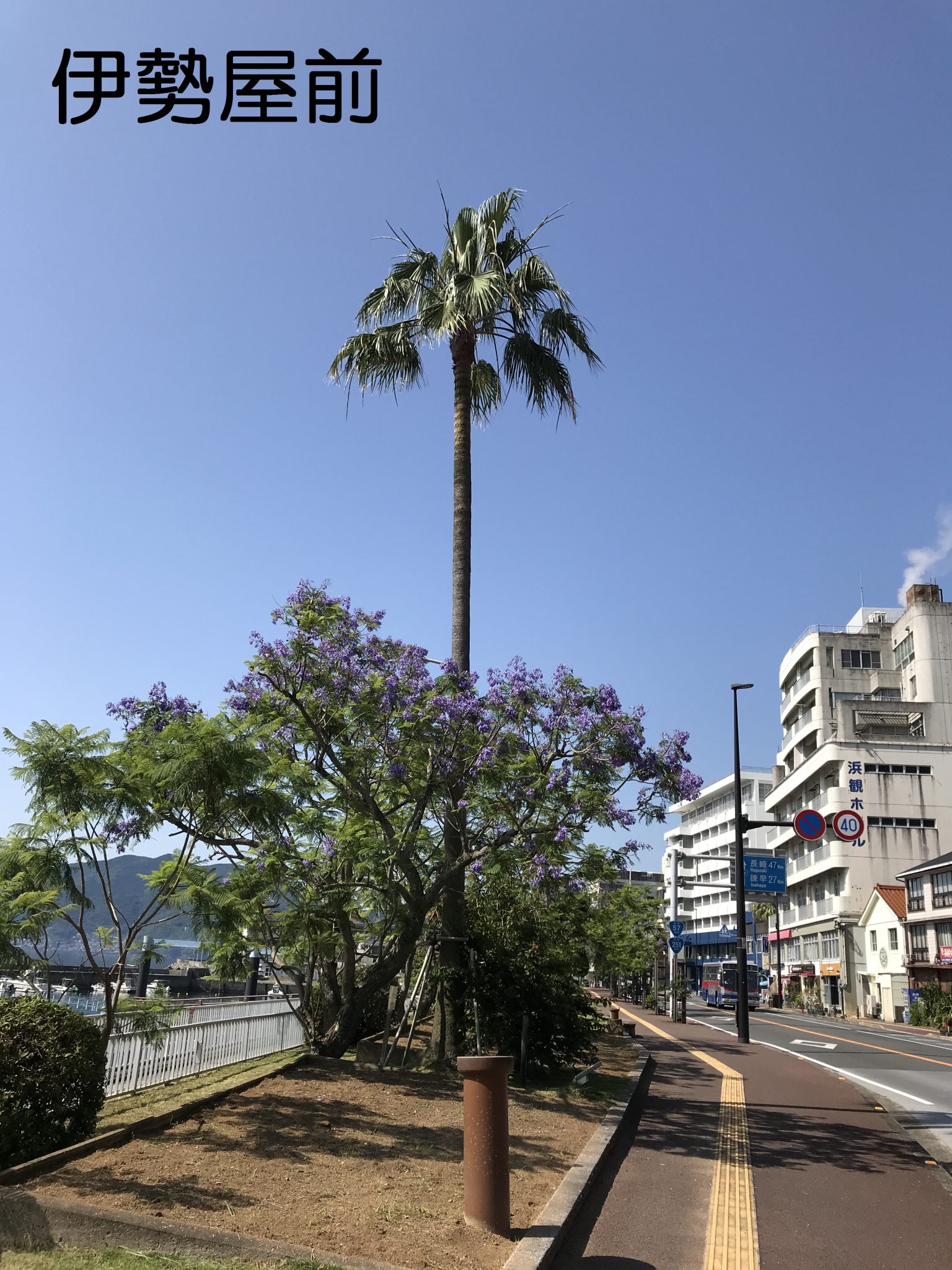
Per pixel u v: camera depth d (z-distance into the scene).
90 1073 7.17
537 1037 13.13
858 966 58.88
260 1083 10.20
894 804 61.75
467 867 13.48
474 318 15.32
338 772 13.07
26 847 8.09
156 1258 5.11
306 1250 5.31
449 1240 5.80
